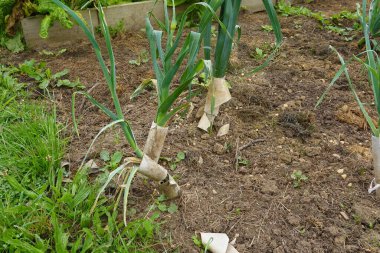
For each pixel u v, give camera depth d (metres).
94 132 2.55
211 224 1.95
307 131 2.53
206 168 2.28
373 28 3.11
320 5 4.73
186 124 2.61
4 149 2.32
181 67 3.26
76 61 3.40
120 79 3.12
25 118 2.55
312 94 2.94
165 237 1.88
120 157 2.28
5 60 3.43
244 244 1.87
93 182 2.14
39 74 3.09
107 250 1.78
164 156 2.34
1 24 3.65
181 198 2.06
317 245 1.85
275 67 3.29
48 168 2.20
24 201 2.03
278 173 2.24
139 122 2.64
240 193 2.12
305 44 3.67
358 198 2.08
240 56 3.45
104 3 3.75
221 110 2.72
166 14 1.95
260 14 4.43
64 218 1.91
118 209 2.00
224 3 2.17
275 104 2.81
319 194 2.11
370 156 2.34
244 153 2.38
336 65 3.32
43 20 3.47
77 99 2.88
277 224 1.95
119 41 3.75
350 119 2.64
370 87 3.00
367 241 1.87
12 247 1.73
